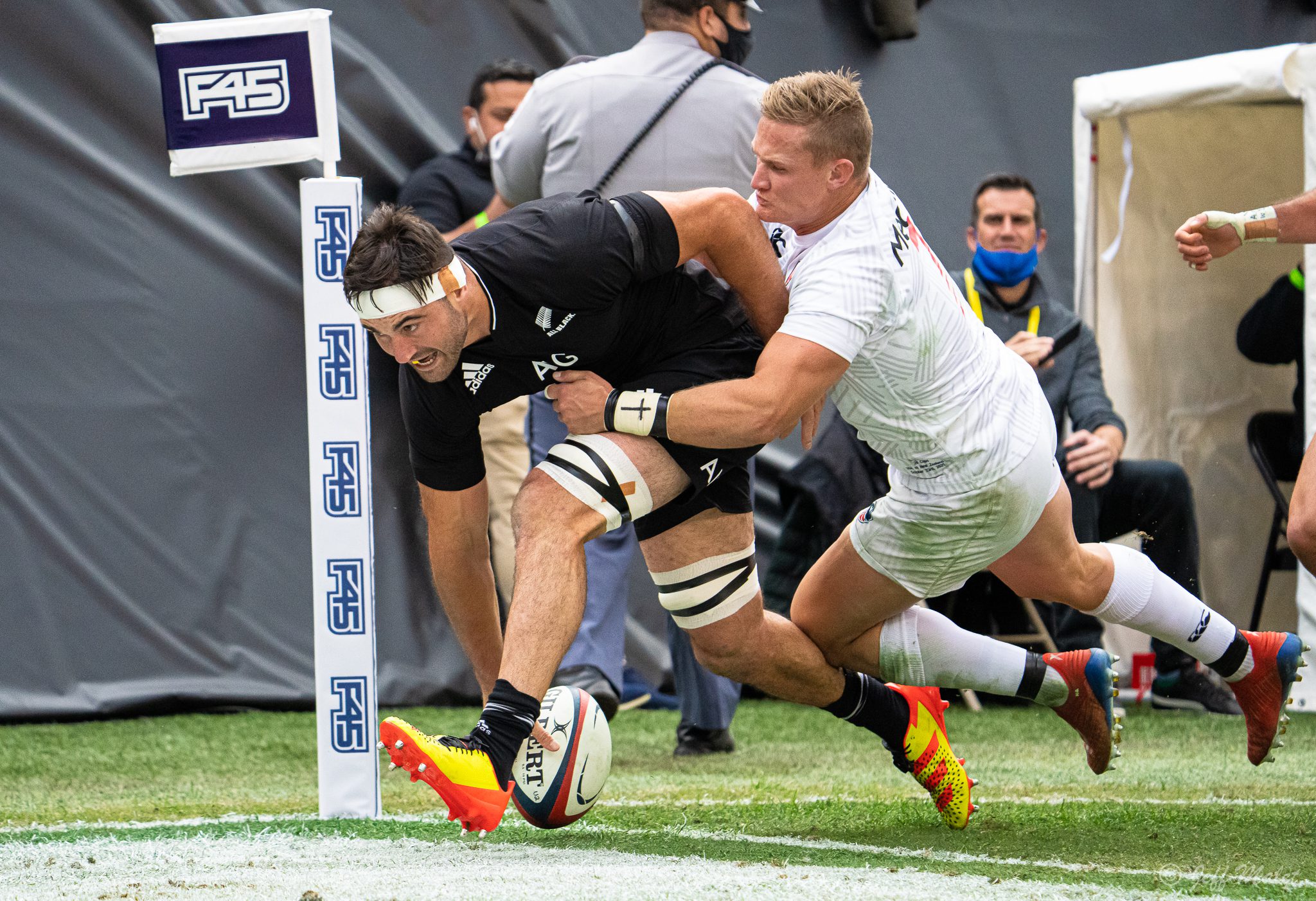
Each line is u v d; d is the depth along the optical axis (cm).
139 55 1880
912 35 2170
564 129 1397
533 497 965
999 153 2266
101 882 864
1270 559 2066
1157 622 1160
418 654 1967
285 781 1387
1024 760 1525
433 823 1098
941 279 1030
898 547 1072
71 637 1830
